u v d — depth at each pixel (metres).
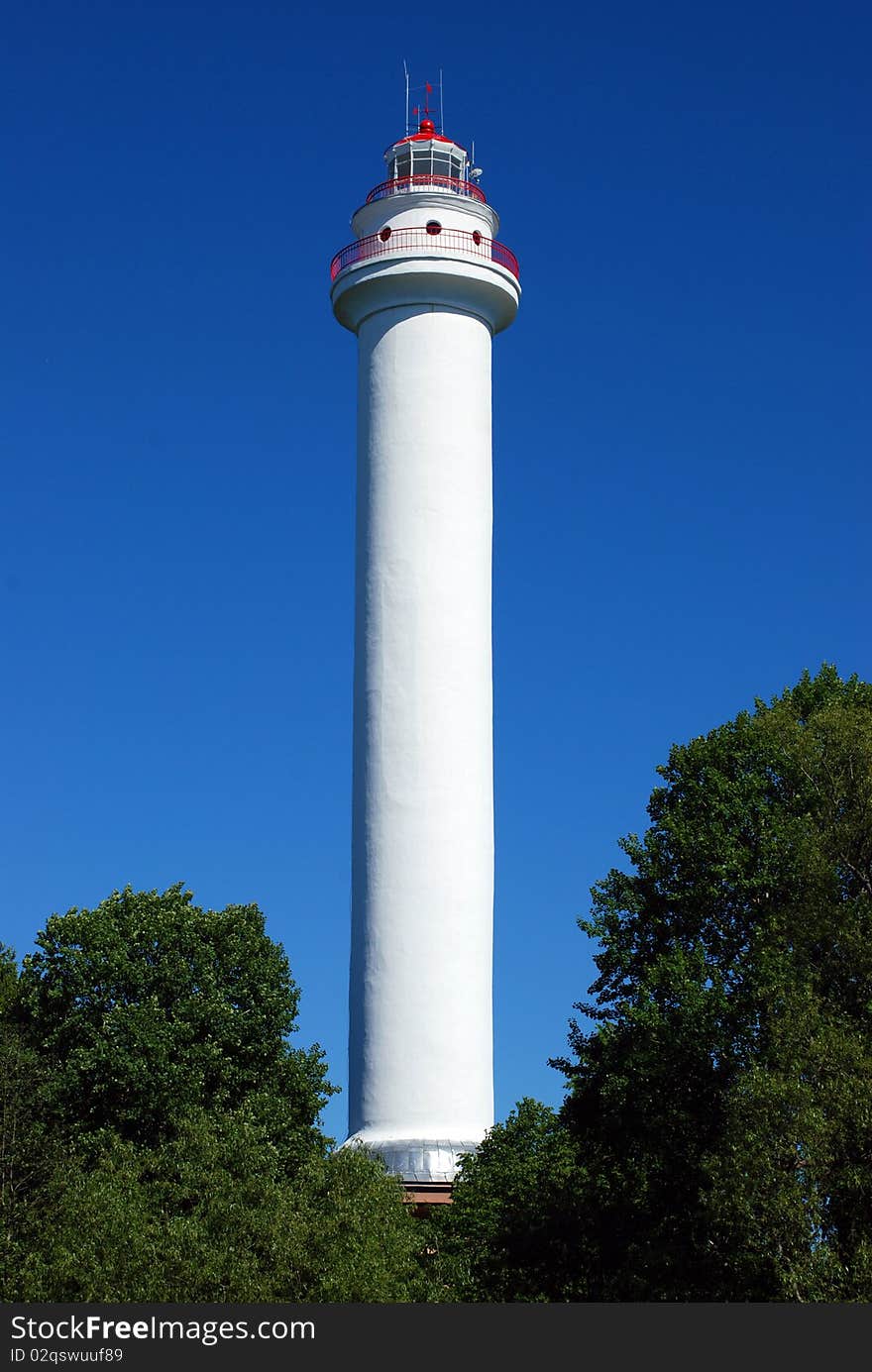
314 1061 67.94
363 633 71.81
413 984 68.19
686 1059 51.50
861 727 55.12
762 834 54.38
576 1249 54.41
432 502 71.44
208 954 66.31
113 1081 61.78
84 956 64.88
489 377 74.44
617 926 56.25
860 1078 46.19
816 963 51.78
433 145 76.12
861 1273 43.94
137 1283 46.06
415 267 72.19
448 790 69.62
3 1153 56.09
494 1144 63.34
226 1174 50.19
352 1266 47.19
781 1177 45.47
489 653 72.19
